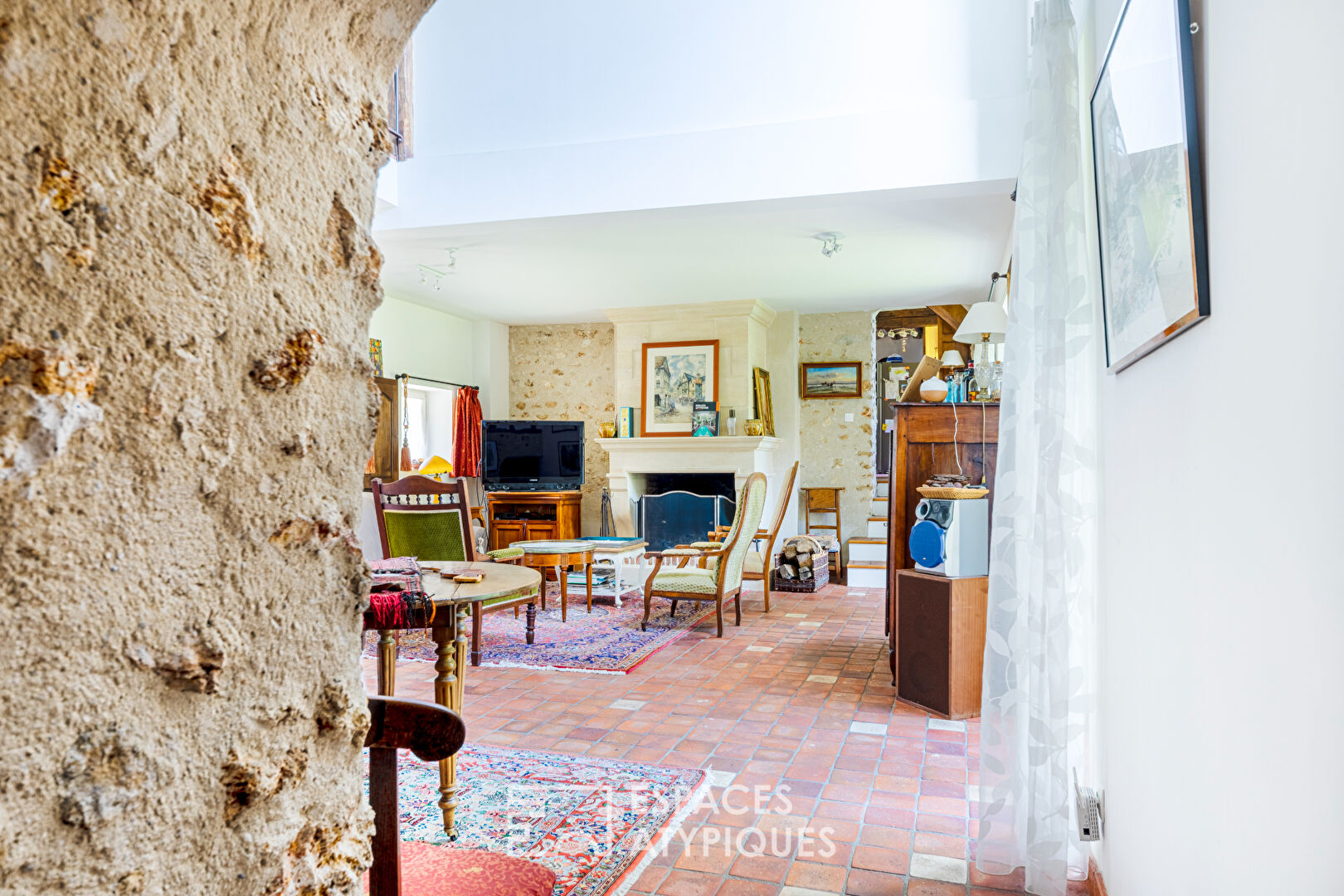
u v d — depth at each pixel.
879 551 8.60
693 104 4.17
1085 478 2.28
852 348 9.27
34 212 0.55
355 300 0.88
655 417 8.57
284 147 0.77
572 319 9.23
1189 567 1.31
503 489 8.78
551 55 4.38
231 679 0.71
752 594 7.53
